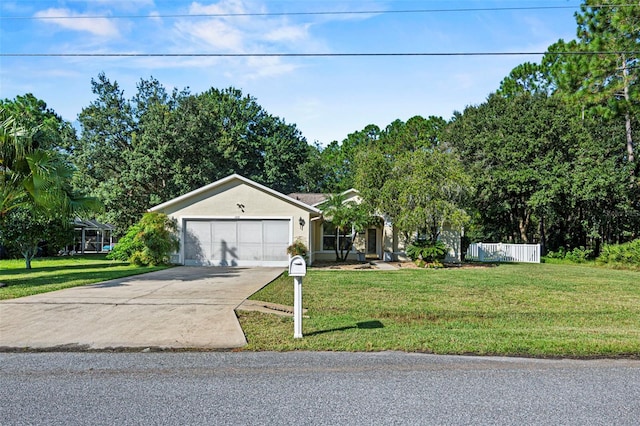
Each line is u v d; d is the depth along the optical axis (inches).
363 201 856.9
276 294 442.0
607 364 232.1
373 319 339.3
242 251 791.7
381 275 634.8
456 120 1432.1
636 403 178.9
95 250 1449.3
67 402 178.7
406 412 168.6
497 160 1136.8
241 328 304.2
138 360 239.5
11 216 741.9
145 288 463.8
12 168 506.9
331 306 389.7
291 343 269.1
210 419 162.1
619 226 1176.2
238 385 198.4
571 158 1087.6
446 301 421.4
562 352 250.8
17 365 231.0
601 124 1071.6
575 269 781.3
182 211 795.4
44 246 1152.2
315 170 1972.2
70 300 385.7
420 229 793.6
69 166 554.6
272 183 1664.6
